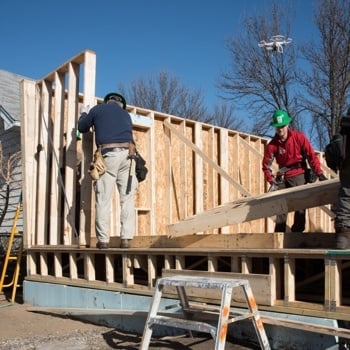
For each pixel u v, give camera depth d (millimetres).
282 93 20672
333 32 18672
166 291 4512
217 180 8711
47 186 6758
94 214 6008
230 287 3295
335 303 3355
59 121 6520
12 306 6355
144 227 7223
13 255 7586
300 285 4238
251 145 9758
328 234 4336
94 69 5977
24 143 6820
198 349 3900
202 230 4496
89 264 5562
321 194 4051
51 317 5691
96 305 5316
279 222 5461
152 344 4188
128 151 5336
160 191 7637
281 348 3650
